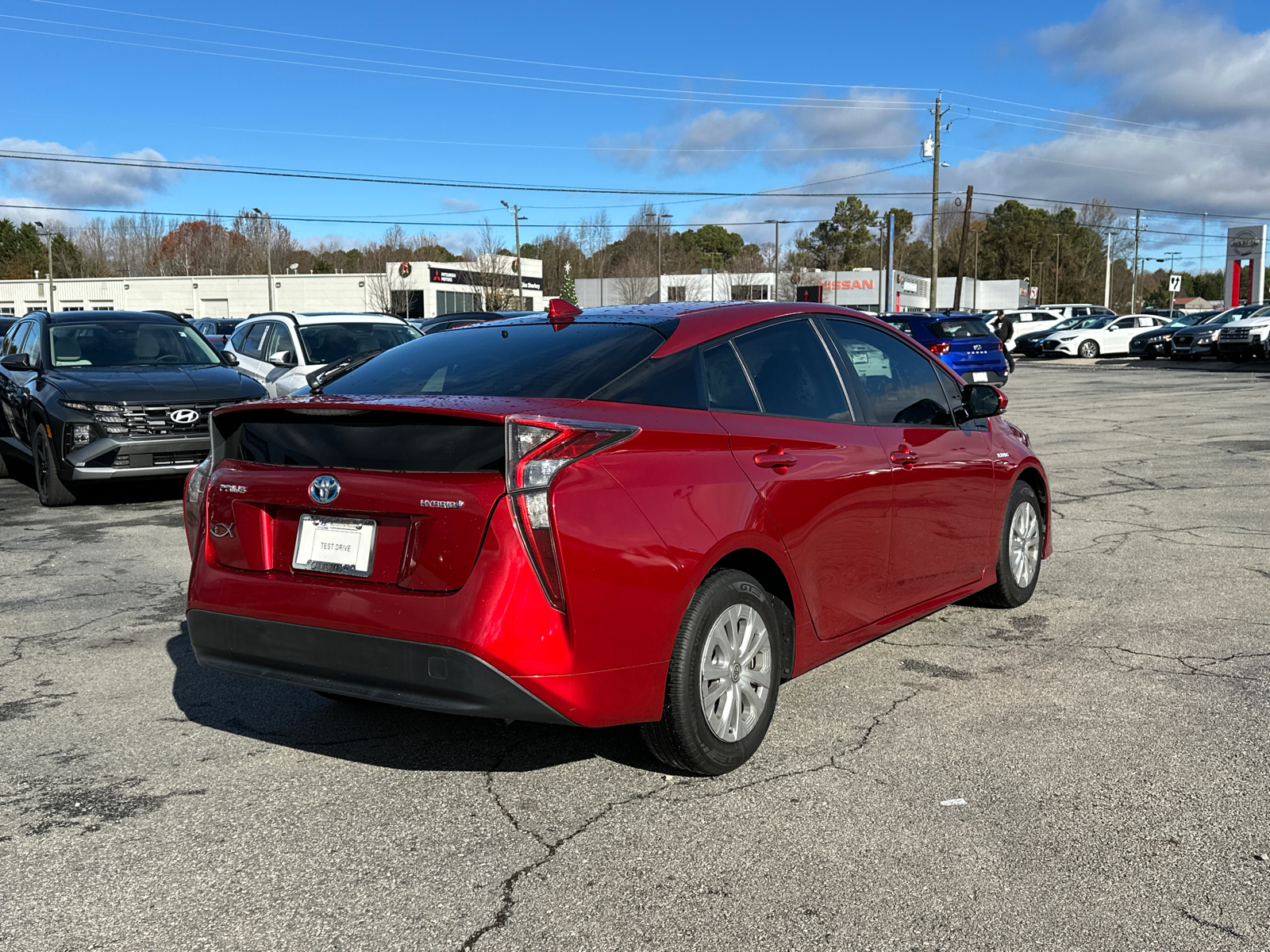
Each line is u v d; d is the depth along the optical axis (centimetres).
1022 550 543
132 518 862
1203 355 3134
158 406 884
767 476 355
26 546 752
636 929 256
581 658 299
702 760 335
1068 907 262
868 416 425
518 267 6209
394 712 413
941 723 387
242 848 301
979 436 499
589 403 325
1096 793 326
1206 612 529
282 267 10006
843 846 295
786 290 7850
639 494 313
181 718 409
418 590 301
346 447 319
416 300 6806
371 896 274
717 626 335
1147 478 978
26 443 1030
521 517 292
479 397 323
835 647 398
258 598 327
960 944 247
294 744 380
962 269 5228
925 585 452
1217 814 311
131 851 300
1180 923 254
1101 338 3772
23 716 412
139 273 9856
